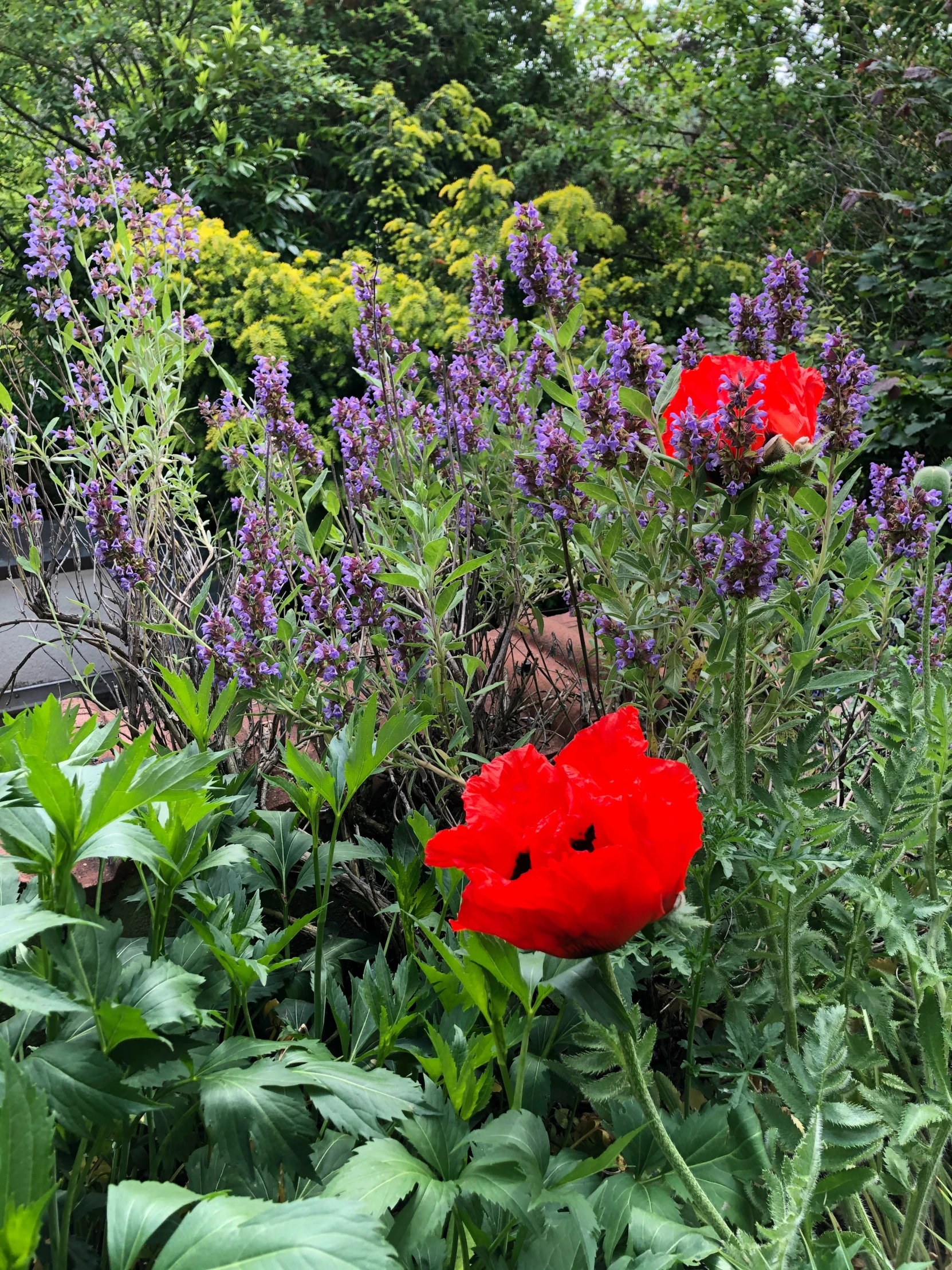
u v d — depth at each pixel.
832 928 1.12
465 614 1.75
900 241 4.98
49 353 4.52
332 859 1.08
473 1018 1.01
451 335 4.97
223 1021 0.95
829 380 1.27
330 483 1.99
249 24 6.87
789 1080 0.87
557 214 6.44
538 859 0.68
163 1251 0.59
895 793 1.04
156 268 2.29
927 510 1.43
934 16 5.45
